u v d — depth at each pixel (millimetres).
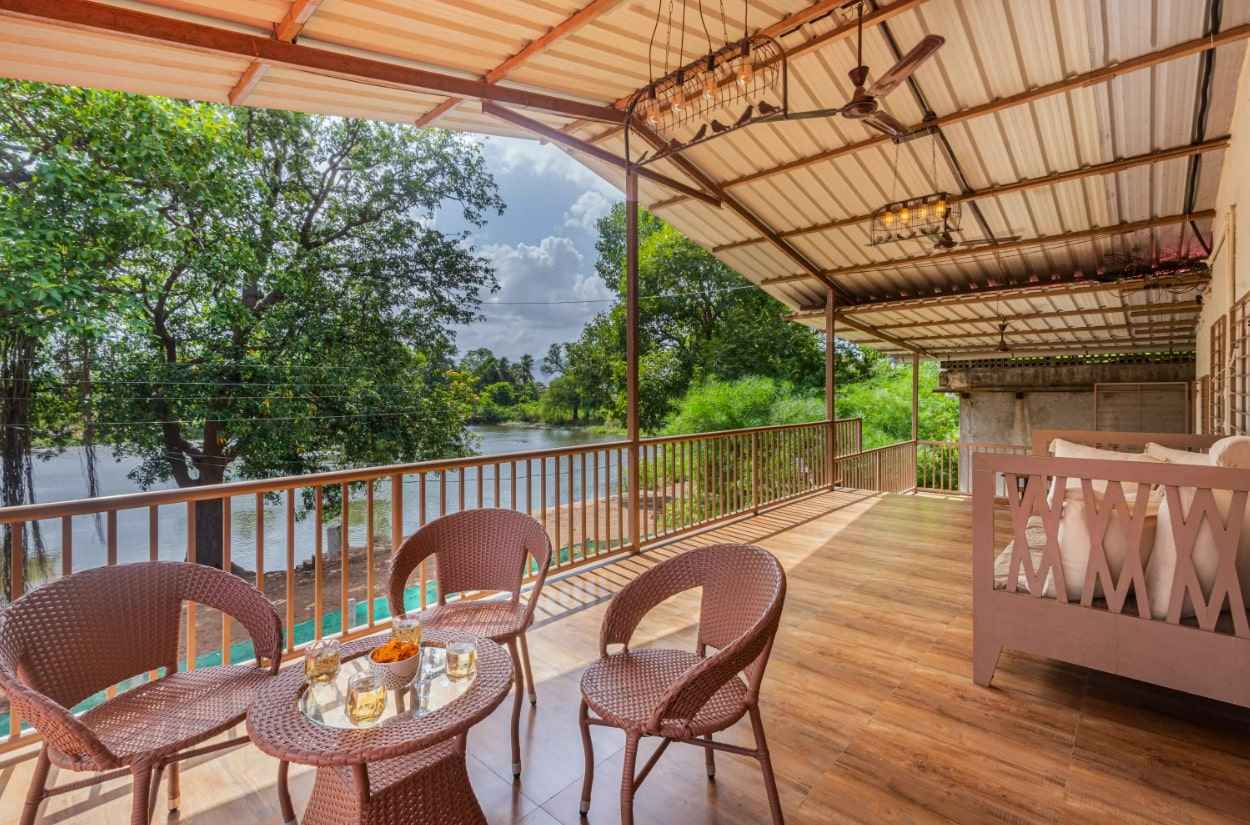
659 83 3701
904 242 6961
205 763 2176
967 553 4910
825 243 7320
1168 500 2215
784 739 2305
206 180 8992
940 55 4195
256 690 1837
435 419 12297
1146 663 2279
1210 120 4336
